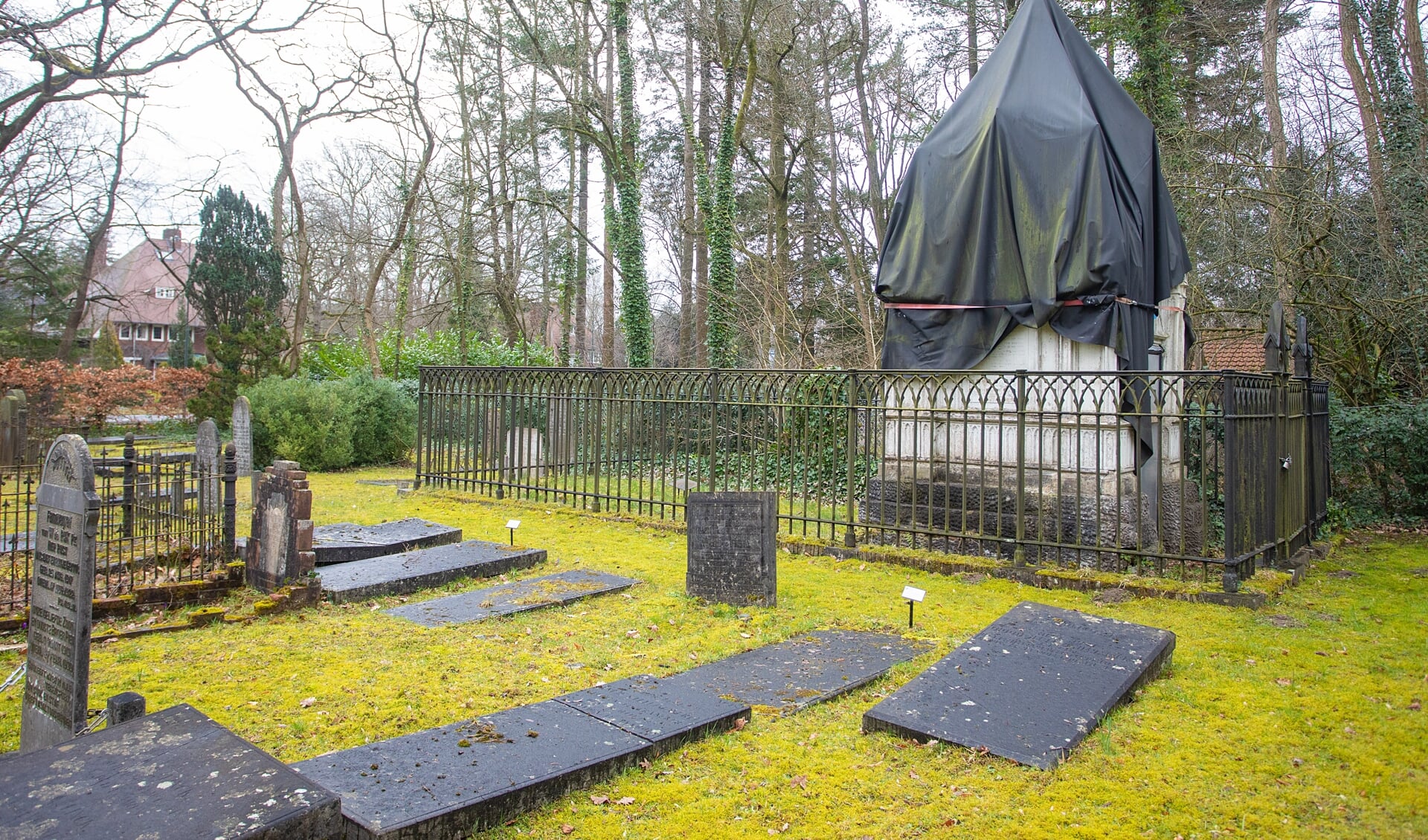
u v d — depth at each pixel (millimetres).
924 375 8617
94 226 24703
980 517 8344
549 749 3859
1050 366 9102
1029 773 3838
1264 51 16094
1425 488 11727
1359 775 3898
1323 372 13766
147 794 2594
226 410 21984
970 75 23625
